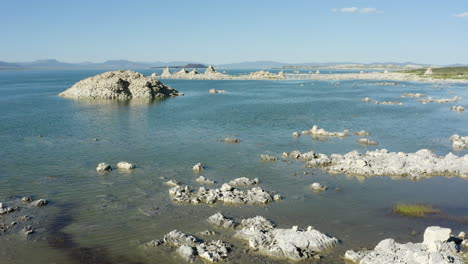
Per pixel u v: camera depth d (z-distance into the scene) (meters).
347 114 84.81
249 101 113.00
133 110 92.62
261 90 158.00
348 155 45.22
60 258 22.81
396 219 28.84
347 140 57.41
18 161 44.62
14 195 33.50
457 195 34.00
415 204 31.86
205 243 24.25
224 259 22.42
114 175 39.34
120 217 28.84
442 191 35.06
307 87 175.00
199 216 29.00
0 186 35.75
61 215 29.20
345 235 26.03
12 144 53.81
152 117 80.75
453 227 27.38
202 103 108.19
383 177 39.03
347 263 22.23
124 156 47.31
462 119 77.31
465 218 29.02
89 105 103.06
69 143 54.72
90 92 123.56
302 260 22.44
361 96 128.25
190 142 55.56
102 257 22.95
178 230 26.58
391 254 22.09
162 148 51.69
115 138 58.47
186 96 132.50
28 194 33.81
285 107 97.50
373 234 26.19
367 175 39.47
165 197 33.09
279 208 30.77
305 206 31.25
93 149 50.97
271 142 55.72
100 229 26.80
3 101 111.94
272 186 36.25
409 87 169.25
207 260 22.39
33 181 37.28
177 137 59.25
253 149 51.22
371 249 23.86
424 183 37.25
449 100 109.00
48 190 34.78
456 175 39.59
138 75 134.00
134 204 31.45
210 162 44.66
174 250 23.64
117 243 24.75
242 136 60.12
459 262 20.64
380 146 53.44
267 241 24.30
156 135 60.84
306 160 45.31
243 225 27.17
